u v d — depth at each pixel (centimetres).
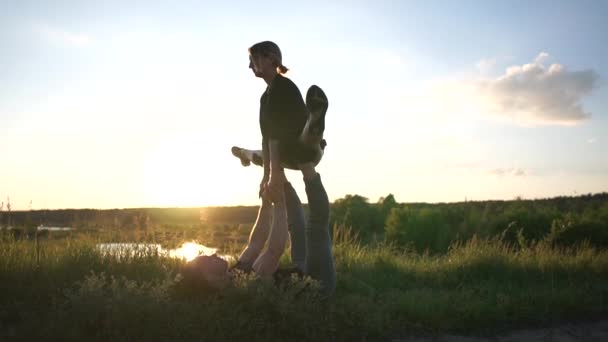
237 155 540
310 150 432
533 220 1758
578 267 851
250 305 404
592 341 462
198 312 393
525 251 982
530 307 537
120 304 378
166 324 371
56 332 356
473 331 483
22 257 639
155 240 834
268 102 443
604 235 1456
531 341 458
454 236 1852
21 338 357
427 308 502
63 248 711
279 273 451
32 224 797
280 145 438
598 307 564
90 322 368
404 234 1848
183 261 709
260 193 495
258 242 482
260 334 390
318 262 461
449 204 2648
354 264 793
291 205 505
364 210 2233
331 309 436
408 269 799
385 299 559
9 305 470
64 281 574
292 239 507
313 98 362
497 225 1841
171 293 432
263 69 454
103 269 648
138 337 364
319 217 460
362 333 428
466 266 814
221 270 431
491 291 635
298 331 395
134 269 659
